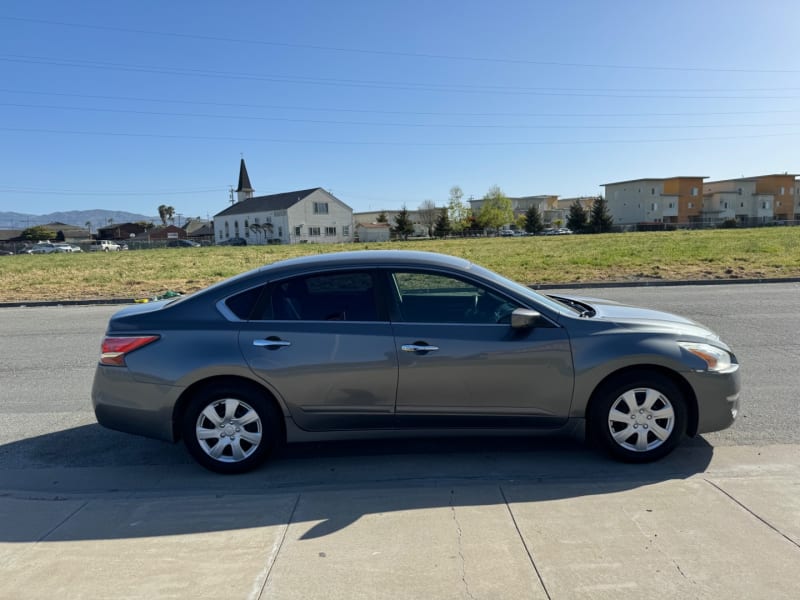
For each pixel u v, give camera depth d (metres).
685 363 3.77
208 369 3.77
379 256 4.09
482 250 31.47
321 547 2.88
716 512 3.12
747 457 3.97
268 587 2.56
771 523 2.99
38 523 3.21
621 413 3.85
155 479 3.93
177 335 3.85
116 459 4.32
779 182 92.62
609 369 3.76
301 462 4.14
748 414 4.86
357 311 3.89
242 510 3.31
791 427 4.54
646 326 3.91
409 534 2.98
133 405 3.86
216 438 3.89
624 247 27.95
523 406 3.83
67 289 17.14
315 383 3.80
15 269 26.78
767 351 7.07
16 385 6.53
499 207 94.88
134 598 2.51
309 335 3.80
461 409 3.84
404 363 3.77
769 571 2.59
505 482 3.65
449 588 2.52
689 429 3.93
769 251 21.12
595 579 2.56
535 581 2.56
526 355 3.77
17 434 4.90
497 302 3.92
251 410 3.86
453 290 3.94
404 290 3.94
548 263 19.97
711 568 2.62
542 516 3.14
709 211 91.00
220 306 3.92
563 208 122.38
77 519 3.25
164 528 3.12
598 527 3.00
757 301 11.07
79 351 8.38
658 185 88.69
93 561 2.80
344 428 3.89
